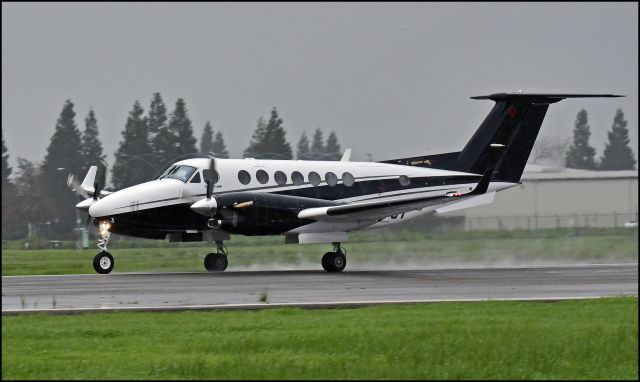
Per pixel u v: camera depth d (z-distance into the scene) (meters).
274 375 45.34
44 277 100.50
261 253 148.62
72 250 167.38
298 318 61.78
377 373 46.00
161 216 108.88
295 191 114.38
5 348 51.56
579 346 51.62
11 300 73.25
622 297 74.06
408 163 123.75
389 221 121.38
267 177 113.19
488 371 46.56
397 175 121.25
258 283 90.62
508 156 126.50
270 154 134.12
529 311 65.31
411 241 172.00
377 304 68.88
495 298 74.69
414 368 46.81
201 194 109.94
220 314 64.00
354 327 57.75
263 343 52.56
